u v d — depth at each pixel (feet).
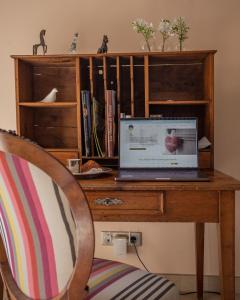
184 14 5.71
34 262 2.56
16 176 2.30
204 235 5.91
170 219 3.78
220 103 5.75
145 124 4.78
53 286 2.55
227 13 5.66
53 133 6.00
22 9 5.96
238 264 5.93
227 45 5.69
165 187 3.70
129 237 6.02
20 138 2.18
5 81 6.05
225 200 3.69
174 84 5.74
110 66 5.53
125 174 4.29
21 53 6.01
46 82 5.94
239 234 5.89
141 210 3.80
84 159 5.26
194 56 5.13
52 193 2.30
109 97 5.08
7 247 2.83
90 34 5.88
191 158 4.68
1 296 4.28
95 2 5.84
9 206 2.49
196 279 5.82
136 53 4.98
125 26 5.80
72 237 2.42
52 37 5.95
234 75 5.71
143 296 2.91
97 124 5.20
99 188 3.77
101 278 3.19
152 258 6.07
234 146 5.79
